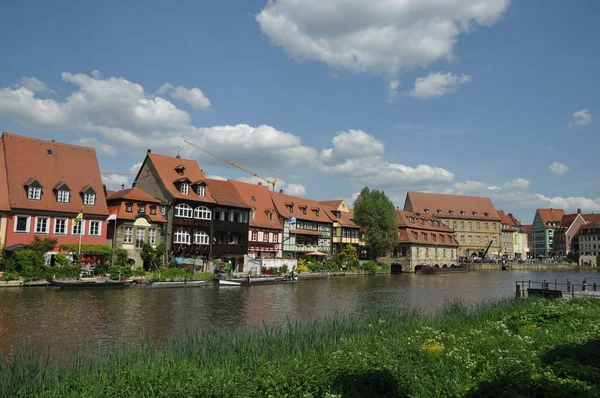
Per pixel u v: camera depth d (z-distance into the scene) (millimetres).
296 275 62531
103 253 52219
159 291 44406
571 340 15742
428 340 16062
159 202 61000
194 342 18859
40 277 43438
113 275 47969
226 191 73188
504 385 10742
